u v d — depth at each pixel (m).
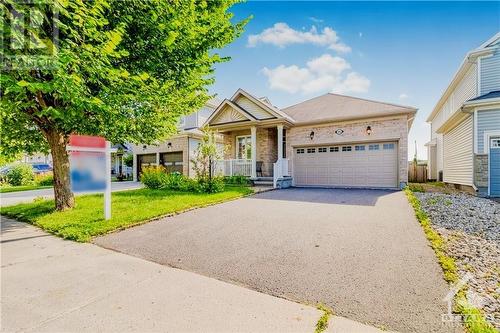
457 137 12.43
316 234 4.69
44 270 3.38
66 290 2.82
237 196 9.07
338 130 12.47
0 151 7.38
